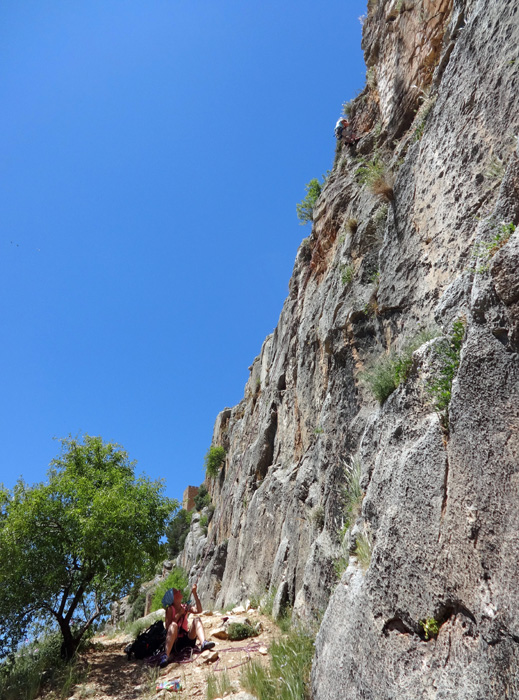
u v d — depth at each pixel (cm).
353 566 510
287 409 1445
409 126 951
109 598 923
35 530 860
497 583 318
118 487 943
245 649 743
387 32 1111
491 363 359
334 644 466
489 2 591
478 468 354
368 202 948
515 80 510
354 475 689
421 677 354
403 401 485
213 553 2273
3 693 710
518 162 381
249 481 1703
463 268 562
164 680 673
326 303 1039
